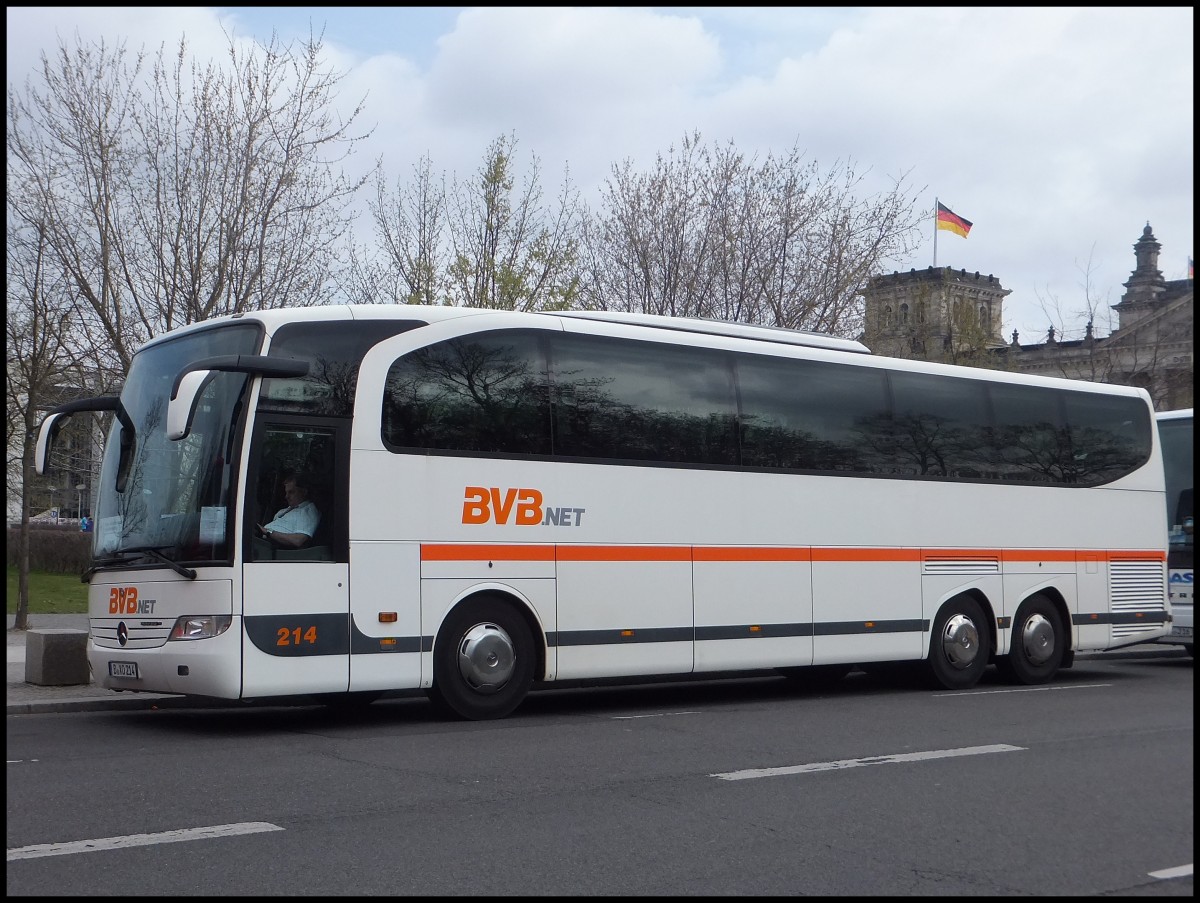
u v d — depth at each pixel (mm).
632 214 28688
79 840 6977
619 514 13172
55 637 14711
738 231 28391
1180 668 20375
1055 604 17359
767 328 15383
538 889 6055
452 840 7027
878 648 15219
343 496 11492
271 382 11312
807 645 14562
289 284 20672
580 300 25766
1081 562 17516
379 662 11523
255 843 6926
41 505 35469
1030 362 44219
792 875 6355
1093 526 17734
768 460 14445
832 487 14977
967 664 16156
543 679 12586
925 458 15969
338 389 11633
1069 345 43719
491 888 6066
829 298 28516
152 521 11562
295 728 11820
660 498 13500
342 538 11438
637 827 7391
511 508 12438
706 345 14164
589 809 7883
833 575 14875
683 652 13523
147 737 11188
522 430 12625
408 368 12016
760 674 18641
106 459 12375
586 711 13391
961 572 16172
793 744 10711
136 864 6465
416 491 11883
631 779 8945
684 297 28469
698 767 9469
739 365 14406
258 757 9898
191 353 12000
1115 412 18375
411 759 9805
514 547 12422
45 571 45312
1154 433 18828
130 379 12555
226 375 11375
